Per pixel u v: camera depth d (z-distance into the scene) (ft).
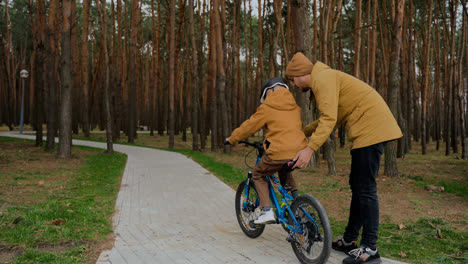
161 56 109.09
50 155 42.86
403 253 11.05
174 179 27.02
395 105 30.01
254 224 12.25
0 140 63.52
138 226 14.44
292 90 42.37
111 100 75.72
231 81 73.10
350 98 9.84
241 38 104.27
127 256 10.92
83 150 51.47
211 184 24.79
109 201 18.99
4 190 21.72
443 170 35.53
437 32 61.62
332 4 41.09
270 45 69.77
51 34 46.19
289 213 10.70
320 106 9.70
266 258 10.72
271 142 10.73
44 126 121.49
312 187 24.35
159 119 99.50
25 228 13.20
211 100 57.31
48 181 25.71
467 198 20.81
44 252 10.98
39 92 53.36
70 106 40.83
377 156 9.75
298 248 10.39
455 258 10.79
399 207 18.53
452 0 51.83
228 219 15.70
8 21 116.78
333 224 14.84
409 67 58.59
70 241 12.28
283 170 10.77
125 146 64.13
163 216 16.16
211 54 61.21
